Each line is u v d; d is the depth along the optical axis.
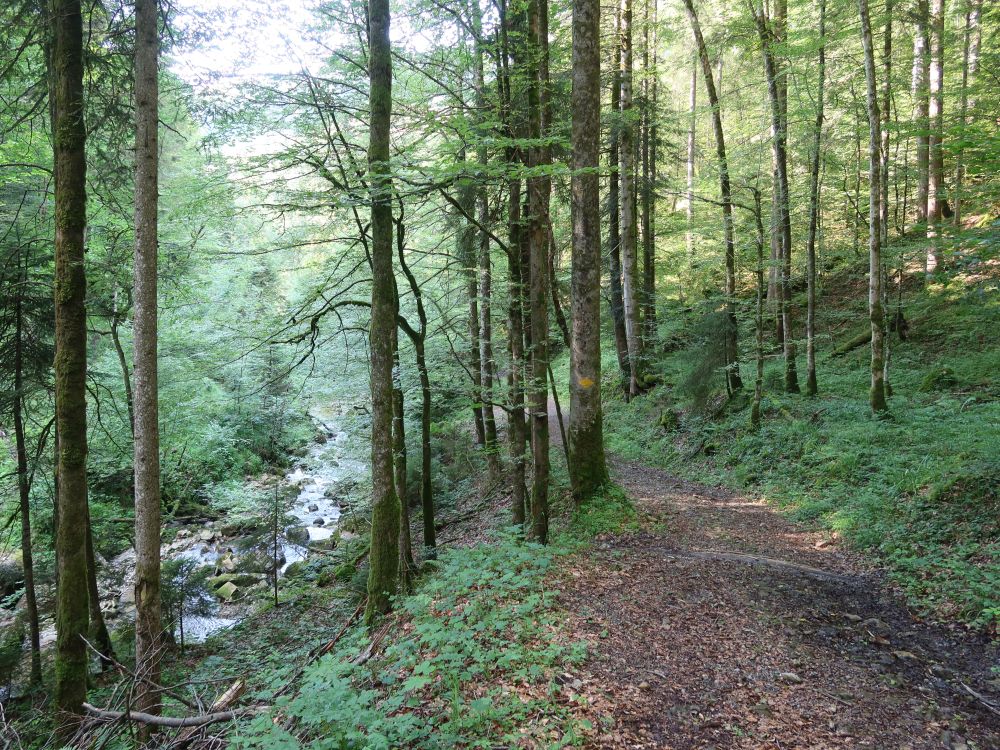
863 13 10.29
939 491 7.71
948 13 17.06
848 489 9.25
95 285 8.91
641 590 6.34
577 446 8.97
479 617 5.26
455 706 3.79
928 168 16.42
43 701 7.75
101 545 11.61
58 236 6.50
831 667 4.92
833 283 19.83
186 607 9.94
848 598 6.32
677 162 22.50
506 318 13.58
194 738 5.15
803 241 19.44
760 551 7.86
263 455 20.27
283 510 13.02
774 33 12.91
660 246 25.02
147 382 6.32
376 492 6.79
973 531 6.81
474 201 10.41
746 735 4.00
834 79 14.57
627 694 4.34
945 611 5.76
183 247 9.40
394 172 6.28
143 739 5.84
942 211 17.47
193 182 7.41
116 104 6.90
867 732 4.07
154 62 6.33
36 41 6.81
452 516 12.50
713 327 14.53
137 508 6.36
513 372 8.95
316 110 7.79
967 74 15.92
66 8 6.40
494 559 5.93
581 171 5.98
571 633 5.20
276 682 5.44
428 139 8.32
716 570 7.02
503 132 8.59
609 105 16.78
